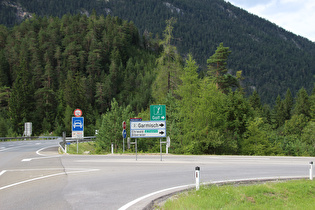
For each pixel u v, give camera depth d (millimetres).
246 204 7320
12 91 94375
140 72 160500
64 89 110125
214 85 34906
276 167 15148
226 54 52438
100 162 16297
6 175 11648
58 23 192500
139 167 14164
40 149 28094
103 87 125938
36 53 136375
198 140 33312
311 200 8930
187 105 33688
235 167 14758
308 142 55188
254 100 93750
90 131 85250
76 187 9133
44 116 96375
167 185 9523
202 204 6773
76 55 156000
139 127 17297
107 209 6504
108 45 178375
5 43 165000
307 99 96125
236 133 40188
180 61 36688
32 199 7484
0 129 73438
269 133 51062
